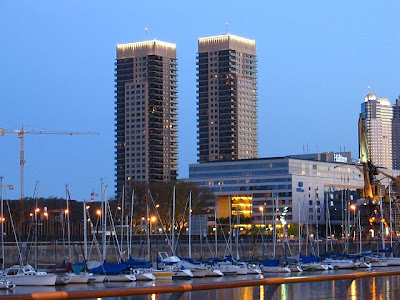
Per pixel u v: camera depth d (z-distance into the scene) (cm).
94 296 2464
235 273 17450
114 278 14825
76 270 15012
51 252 19162
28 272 14250
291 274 17662
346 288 4697
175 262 16800
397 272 3738
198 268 16562
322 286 7594
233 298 6506
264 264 18338
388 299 4606
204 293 8381
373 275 3597
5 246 18500
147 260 18550
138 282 15075
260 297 5072
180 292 2789
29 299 2288
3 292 12769
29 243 19750
